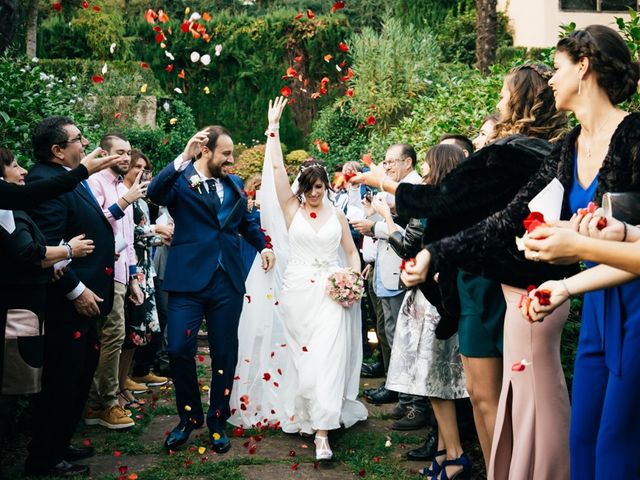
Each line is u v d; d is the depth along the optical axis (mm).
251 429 4805
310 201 4723
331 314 4512
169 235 5340
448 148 3824
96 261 4039
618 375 2121
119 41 20531
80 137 3951
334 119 18328
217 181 4508
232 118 21703
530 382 2699
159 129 15969
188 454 4293
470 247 2539
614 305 2145
